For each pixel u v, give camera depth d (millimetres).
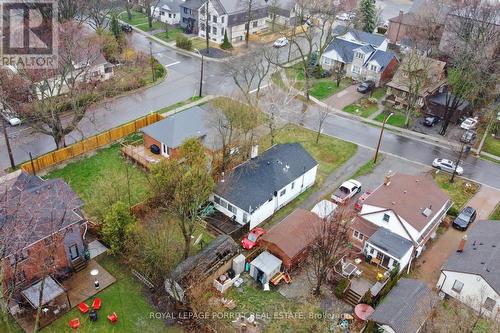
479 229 44000
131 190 49188
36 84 51875
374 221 44188
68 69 55000
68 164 53125
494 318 34375
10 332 33719
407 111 66375
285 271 40875
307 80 73250
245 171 47625
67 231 36781
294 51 90875
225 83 75688
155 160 53344
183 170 41062
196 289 36375
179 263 38375
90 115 62969
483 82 64812
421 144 62844
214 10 89438
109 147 56812
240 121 48906
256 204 44750
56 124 52844
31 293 35156
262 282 39781
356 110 71000
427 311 36000
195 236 44000
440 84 72750
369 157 59188
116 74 72750
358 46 82812
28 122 54000
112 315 35719
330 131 64625
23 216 34469
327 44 80938
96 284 38062
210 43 92375
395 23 95312
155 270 38031
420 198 45156
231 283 39594
